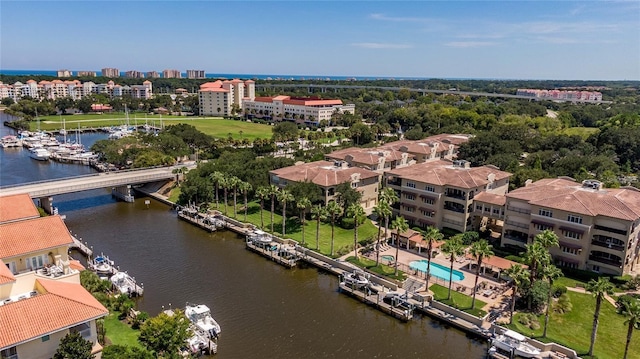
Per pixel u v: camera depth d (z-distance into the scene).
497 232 101.44
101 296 64.31
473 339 63.72
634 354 58.06
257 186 118.06
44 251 58.91
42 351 45.41
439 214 100.62
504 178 110.38
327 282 80.56
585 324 65.00
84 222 108.62
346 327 66.25
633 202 83.56
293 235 98.44
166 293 74.19
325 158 147.38
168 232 103.25
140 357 47.00
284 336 63.25
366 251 90.62
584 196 84.06
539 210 85.00
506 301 71.38
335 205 87.75
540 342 60.19
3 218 68.44
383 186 120.69
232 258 89.75
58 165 173.25
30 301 46.72
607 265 78.75
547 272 61.59
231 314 68.56
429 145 153.25
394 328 66.44
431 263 83.50
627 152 157.00
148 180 128.75
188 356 55.03
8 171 160.00
